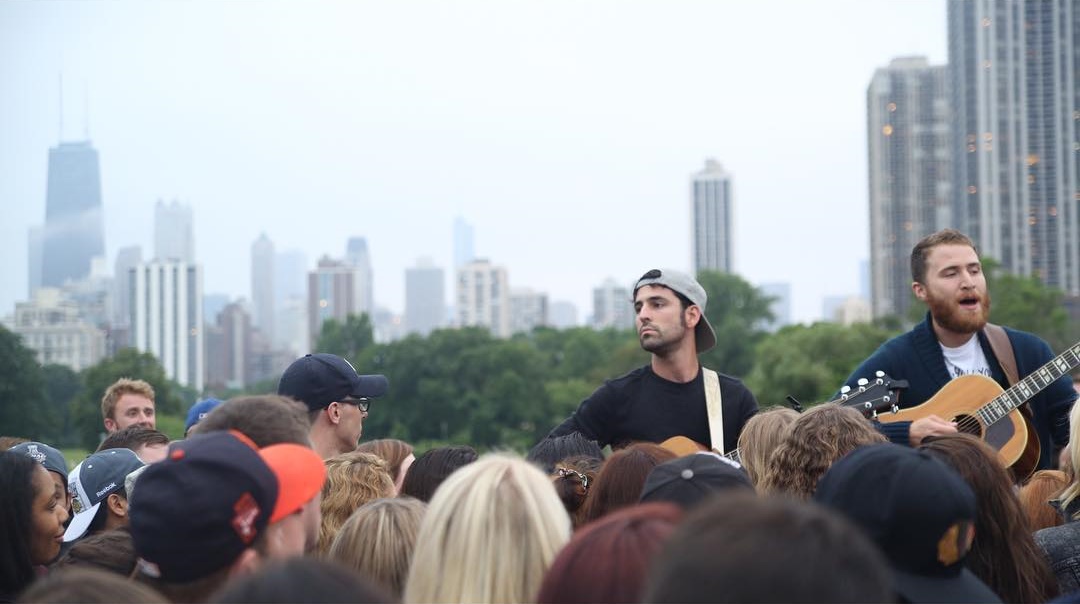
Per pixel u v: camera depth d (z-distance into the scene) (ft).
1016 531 11.80
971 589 9.06
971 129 402.31
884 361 19.15
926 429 16.12
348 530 12.01
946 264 18.34
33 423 252.42
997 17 395.34
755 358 291.38
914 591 8.84
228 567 9.30
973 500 9.09
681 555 5.93
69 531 16.75
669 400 19.48
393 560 11.69
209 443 9.62
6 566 12.97
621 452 12.84
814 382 217.36
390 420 330.34
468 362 331.98
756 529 5.88
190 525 9.11
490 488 9.36
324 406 18.30
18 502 13.20
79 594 7.40
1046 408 18.53
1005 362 18.56
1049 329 207.82
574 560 7.94
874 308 512.22
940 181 506.07
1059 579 12.37
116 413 28.12
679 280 19.25
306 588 6.57
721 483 10.30
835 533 5.94
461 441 306.76
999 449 17.42
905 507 8.80
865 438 12.80
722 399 19.52
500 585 9.05
